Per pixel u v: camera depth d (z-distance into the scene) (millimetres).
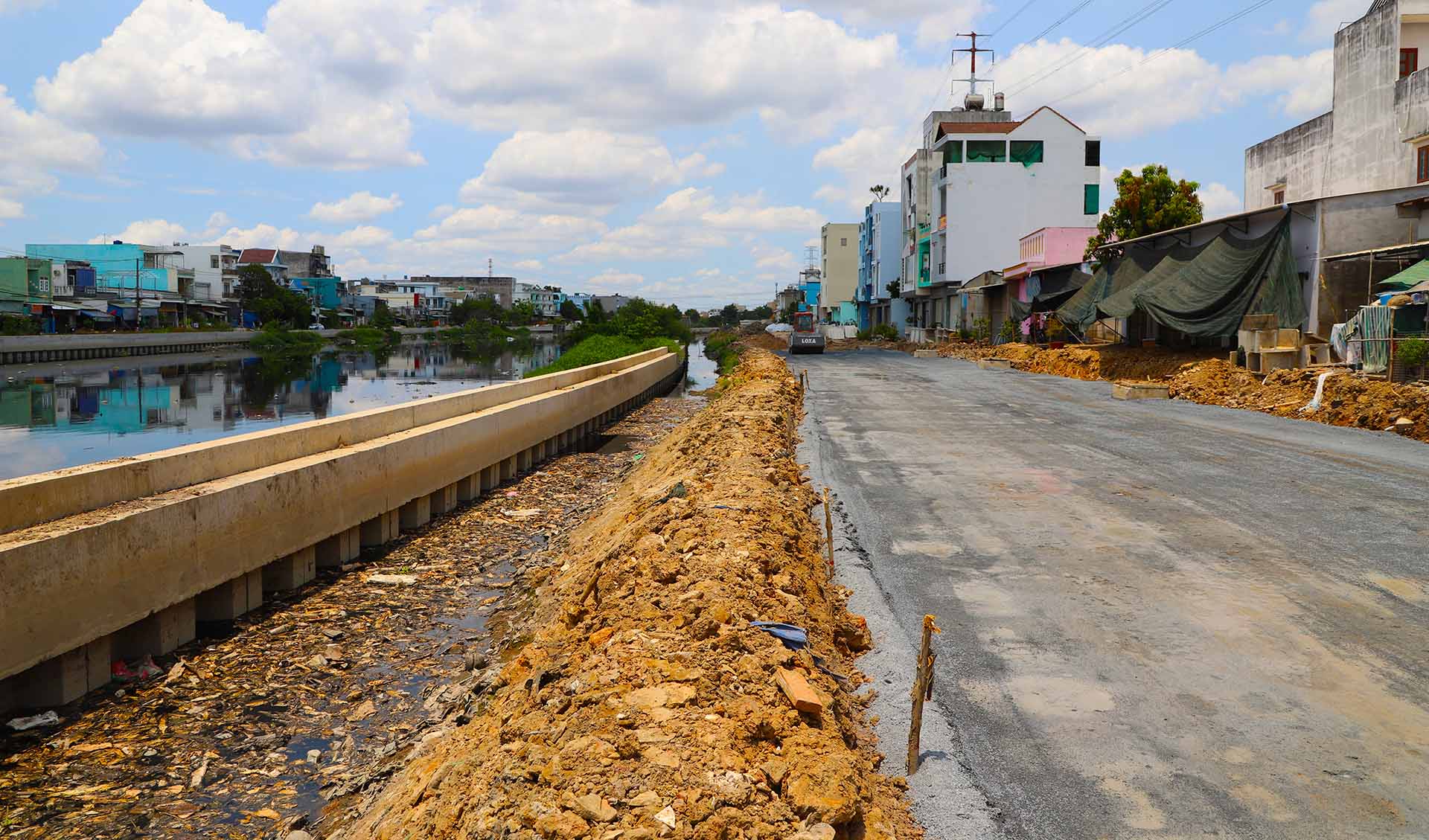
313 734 7762
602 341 60969
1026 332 43781
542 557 13117
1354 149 28109
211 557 10125
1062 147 59906
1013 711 5668
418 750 6961
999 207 60219
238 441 11625
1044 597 7746
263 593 11664
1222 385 22203
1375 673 6090
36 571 7887
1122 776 4867
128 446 28859
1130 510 10734
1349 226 22625
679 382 56969
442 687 8625
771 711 4855
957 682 6113
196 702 8422
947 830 4367
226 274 107125
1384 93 26578
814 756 4465
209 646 9828
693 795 3992
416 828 4449
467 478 18031
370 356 81812
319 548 12898
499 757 4586
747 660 5457
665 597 6832
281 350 84250
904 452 15359
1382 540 9141
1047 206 60312
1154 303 25859
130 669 9094
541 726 4992
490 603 11312
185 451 10750
